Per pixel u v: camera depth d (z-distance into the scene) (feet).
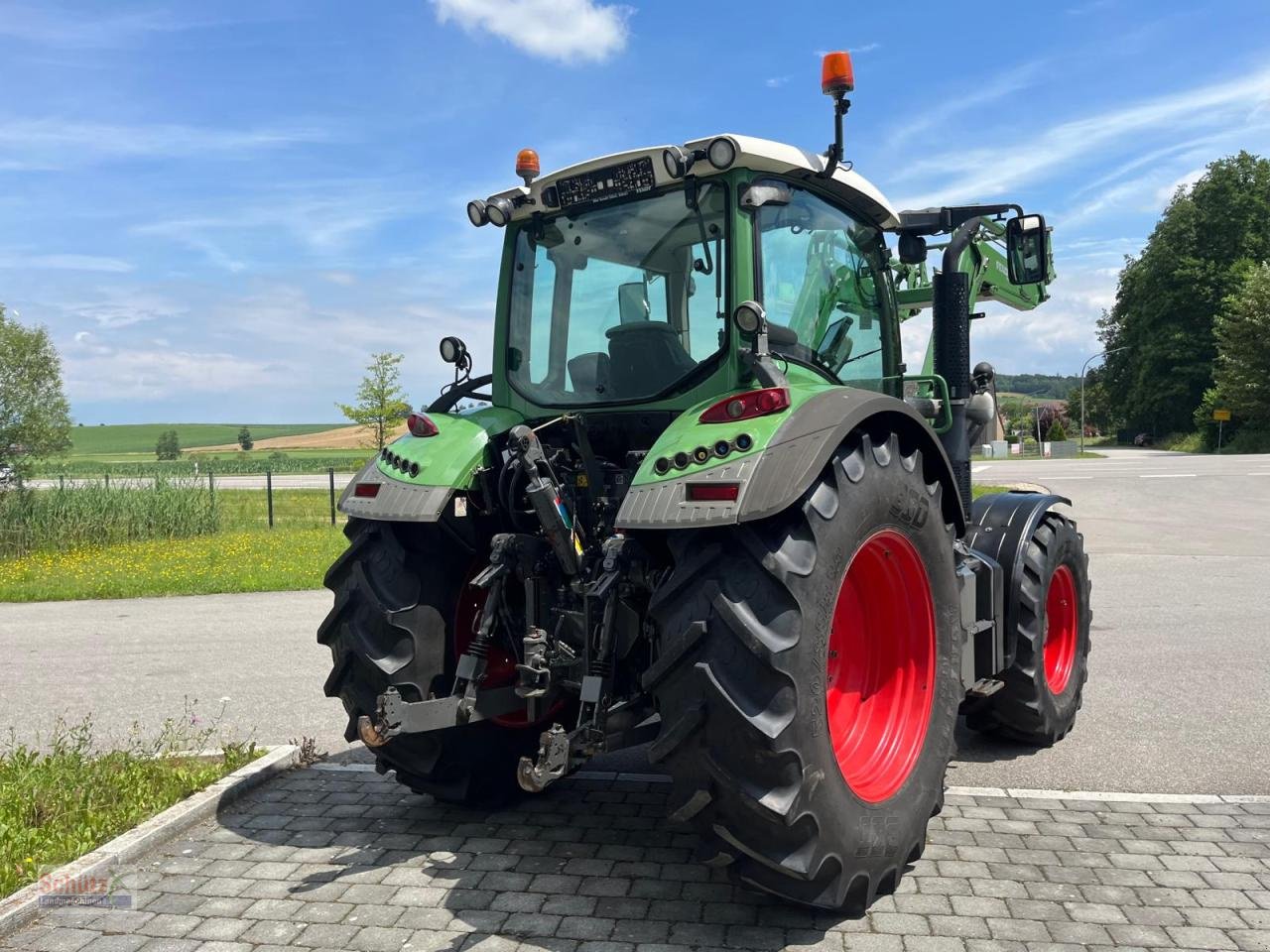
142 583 36.96
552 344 13.38
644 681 9.62
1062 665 17.11
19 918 10.00
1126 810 13.19
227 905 10.49
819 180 12.93
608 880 11.09
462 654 12.45
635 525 9.76
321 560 42.80
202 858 11.84
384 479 12.48
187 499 56.85
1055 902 10.39
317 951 9.47
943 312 15.67
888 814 10.27
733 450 9.77
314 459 206.90
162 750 16.25
